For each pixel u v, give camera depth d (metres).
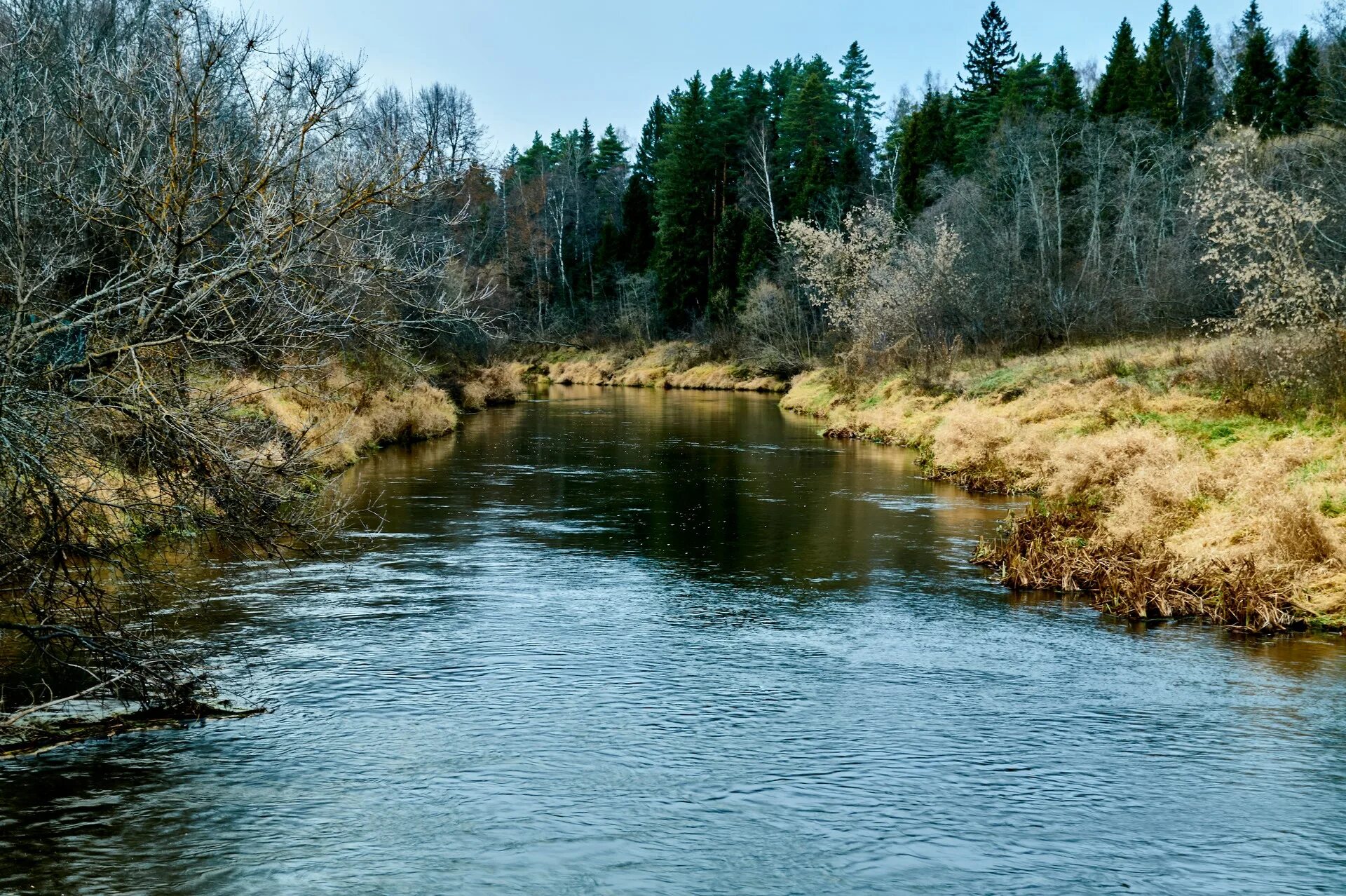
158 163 6.87
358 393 27.17
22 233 6.72
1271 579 10.84
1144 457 15.54
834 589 11.99
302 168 7.20
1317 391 17.25
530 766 6.81
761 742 7.29
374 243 7.45
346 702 8.02
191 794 6.30
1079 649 9.70
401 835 5.81
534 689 8.38
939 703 8.13
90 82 7.38
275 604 10.86
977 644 9.81
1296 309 18.78
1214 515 12.78
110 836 5.74
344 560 13.14
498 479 20.98
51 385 6.80
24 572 7.48
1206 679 8.80
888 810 6.18
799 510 17.31
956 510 17.38
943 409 28.03
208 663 8.84
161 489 7.35
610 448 27.09
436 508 17.41
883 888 5.26
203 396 7.82
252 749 7.04
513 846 5.70
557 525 15.91
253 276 7.01
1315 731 7.56
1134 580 11.44
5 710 7.38
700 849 5.69
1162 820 6.07
